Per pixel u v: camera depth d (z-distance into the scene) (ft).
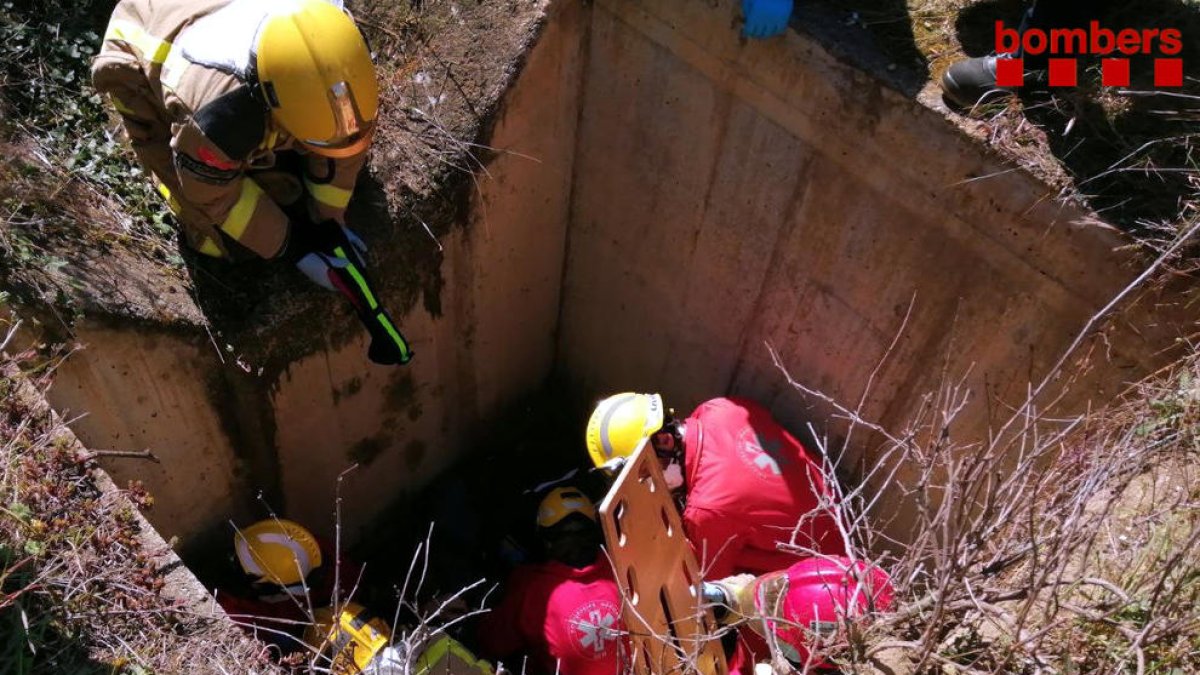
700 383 13.69
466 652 9.75
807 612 9.02
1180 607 6.70
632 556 9.22
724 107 10.51
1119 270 8.34
